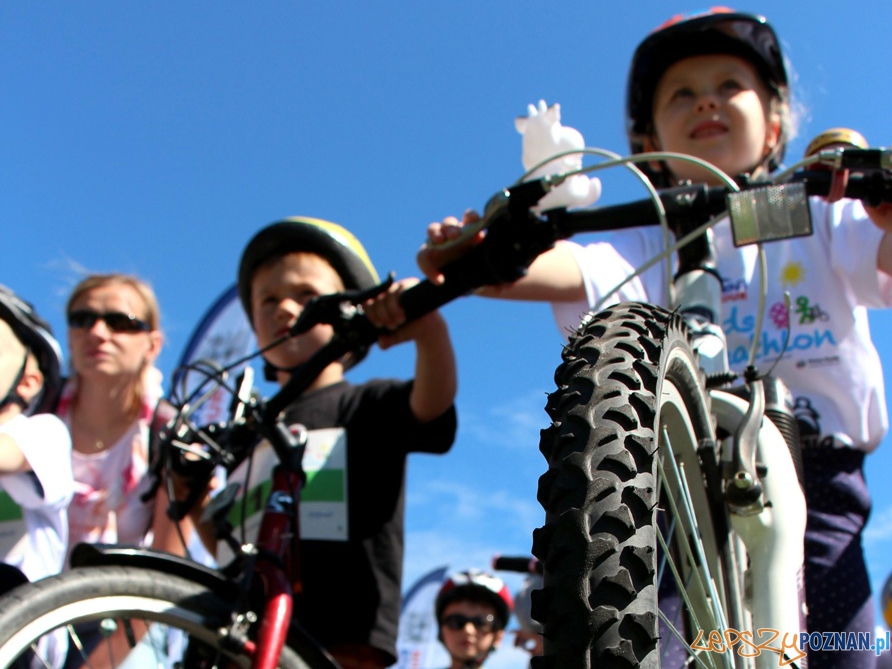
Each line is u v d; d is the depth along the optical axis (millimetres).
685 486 1521
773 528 1592
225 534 1983
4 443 2666
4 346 3043
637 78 2793
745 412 1700
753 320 2426
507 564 3578
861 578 2154
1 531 2719
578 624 1088
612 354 1342
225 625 1853
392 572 2646
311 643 1929
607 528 1135
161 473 2518
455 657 4543
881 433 2334
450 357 2635
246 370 2297
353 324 2189
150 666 2160
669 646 1704
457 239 2049
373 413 2791
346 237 3072
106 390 3248
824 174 1767
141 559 1828
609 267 2586
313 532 2627
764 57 2693
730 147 2645
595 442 1205
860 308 2434
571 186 2047
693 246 1927
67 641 2139
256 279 3072
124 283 3381
